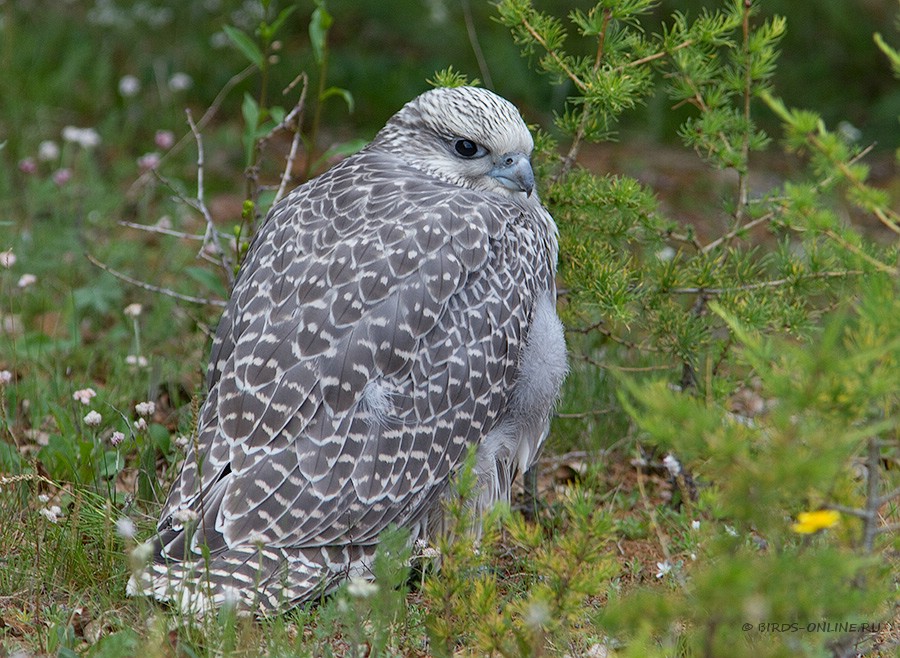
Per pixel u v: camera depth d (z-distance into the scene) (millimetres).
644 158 20484
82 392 10453
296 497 8383
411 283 8906
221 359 9289
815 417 6535
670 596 7703
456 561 7691
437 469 8883
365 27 21938
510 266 9398
